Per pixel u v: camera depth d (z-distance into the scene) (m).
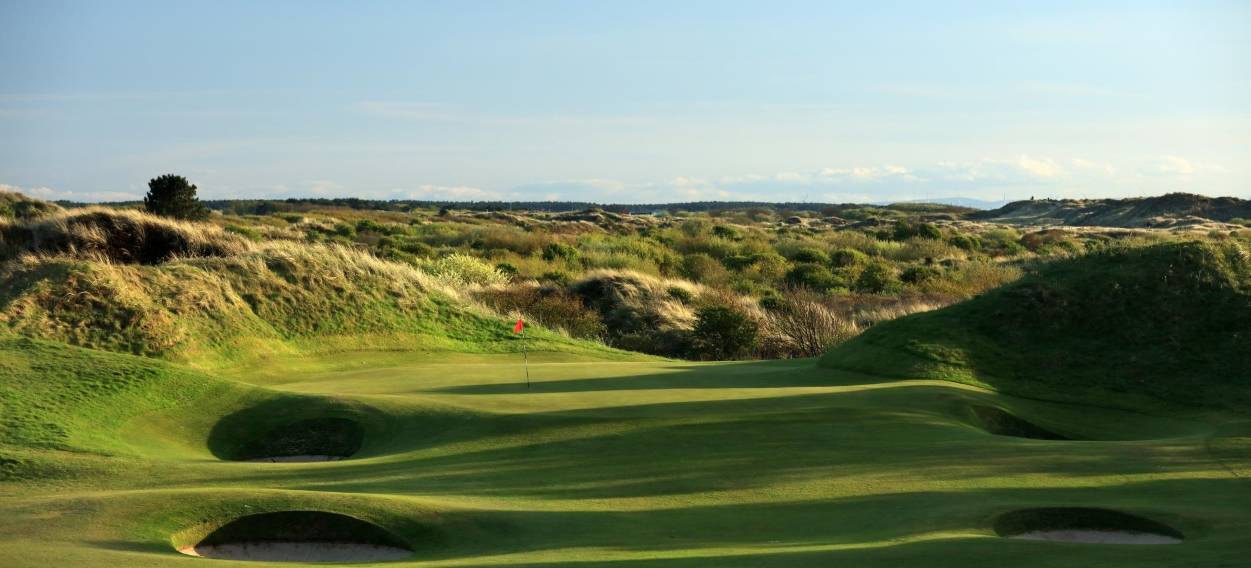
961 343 16.38
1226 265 17.12
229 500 8.72
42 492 9.71
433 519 8.42
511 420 12.15
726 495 9.10
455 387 15.41
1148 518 8.09
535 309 28.09
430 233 58.62
